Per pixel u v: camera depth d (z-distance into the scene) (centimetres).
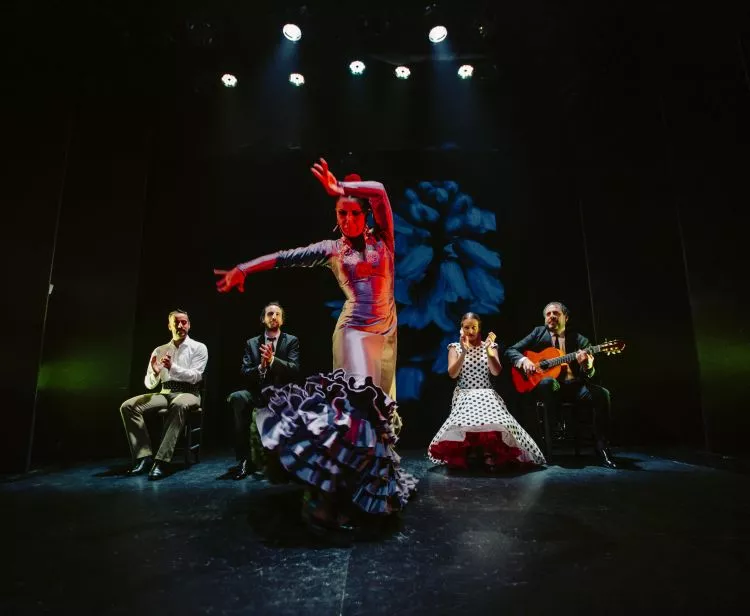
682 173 424
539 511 215
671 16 425
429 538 178
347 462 185
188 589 134
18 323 352
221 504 237
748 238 384
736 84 390
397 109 509
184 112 497
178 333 373
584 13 450
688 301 476
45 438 411
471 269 541
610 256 484
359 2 457
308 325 534
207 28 464
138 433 339
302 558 159
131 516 215
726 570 142
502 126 513
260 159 543
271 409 196
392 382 236
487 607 121
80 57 431
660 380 463
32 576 144
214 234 533
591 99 500
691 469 316
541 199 548
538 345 389
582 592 129
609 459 338
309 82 500
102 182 465
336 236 546
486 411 331
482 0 454
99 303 446
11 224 362
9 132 372
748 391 380
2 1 373
